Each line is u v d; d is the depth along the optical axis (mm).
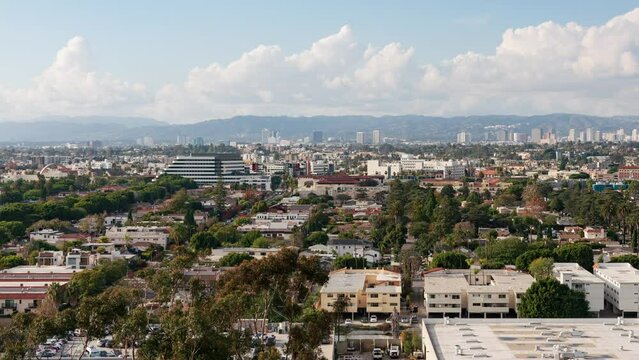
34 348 194375
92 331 196250
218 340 183625
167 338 185250
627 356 193125
